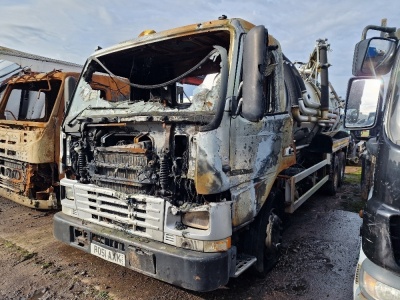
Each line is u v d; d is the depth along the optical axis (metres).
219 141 2.74
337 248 4.53
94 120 3.43
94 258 4.14
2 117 6.82
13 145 5.66
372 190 2.43
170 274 2.71
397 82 2.37
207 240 2.67
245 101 2.68
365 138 3.13
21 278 3.64
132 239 2.97
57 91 6.18
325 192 7.45
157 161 2.98
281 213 4.14
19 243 4.57
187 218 2.82
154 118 2.97
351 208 6.52
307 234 5.06
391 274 2.01
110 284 3.51
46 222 5.43
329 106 6.34
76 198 3.50
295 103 4.67
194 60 4.20
